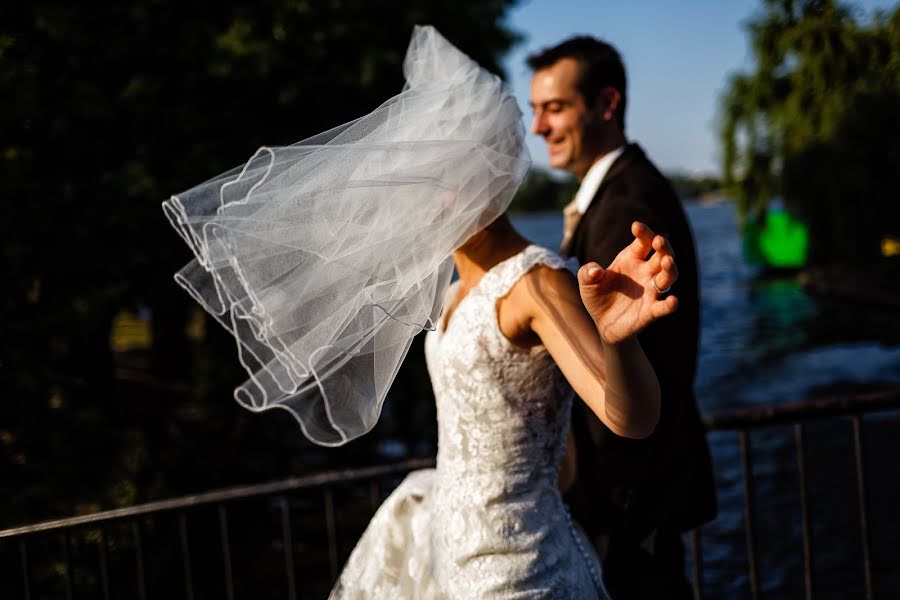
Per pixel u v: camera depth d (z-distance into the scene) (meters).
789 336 18.23
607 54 2.45
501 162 1.56
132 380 12.23
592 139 2.46
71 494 5.76
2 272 5.91
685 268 2.22
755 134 23.19
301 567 7.55
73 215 6.43
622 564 2.07
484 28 10.02
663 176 2.38
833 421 10.55
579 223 2.39
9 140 6.43
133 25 7.50
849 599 6.04
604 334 1.27
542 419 1.63
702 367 15.44
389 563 1.81
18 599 5.00
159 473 6.98
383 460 10.23
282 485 2.44
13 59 6.34
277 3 8.11
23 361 5.82
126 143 7.46
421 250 1.49
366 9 8.66
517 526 1.61
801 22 20.94
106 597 2.37
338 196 1.46
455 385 1.63
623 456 2.04
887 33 19.78
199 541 7.66
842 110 21.09
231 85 8.39
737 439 10.15
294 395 1.55
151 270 7.34
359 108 9.08
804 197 23.94
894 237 23.61
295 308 1.46
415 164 1.49
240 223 1.43
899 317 19.67
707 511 2.24
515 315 1.57
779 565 6.62
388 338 1.53
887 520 7.41
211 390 9.55
